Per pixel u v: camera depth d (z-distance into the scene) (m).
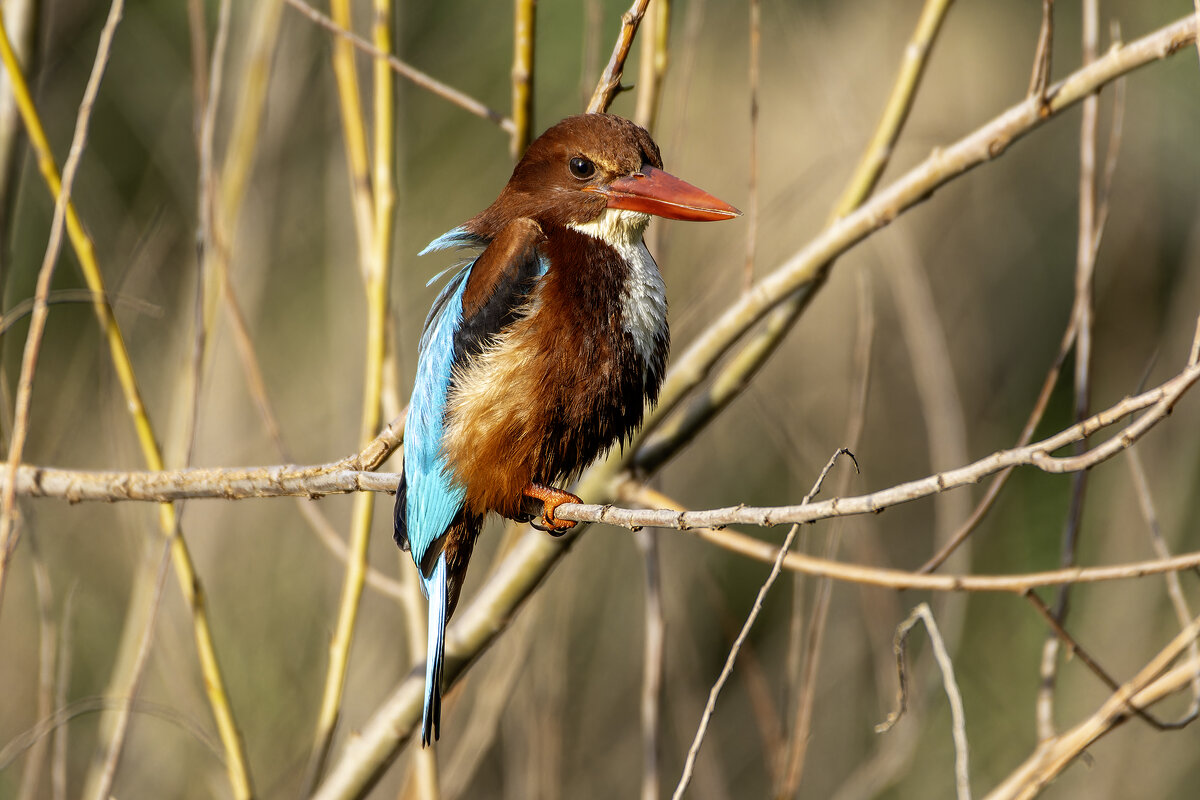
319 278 14.03
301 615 12.50
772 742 8.77
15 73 6.46
